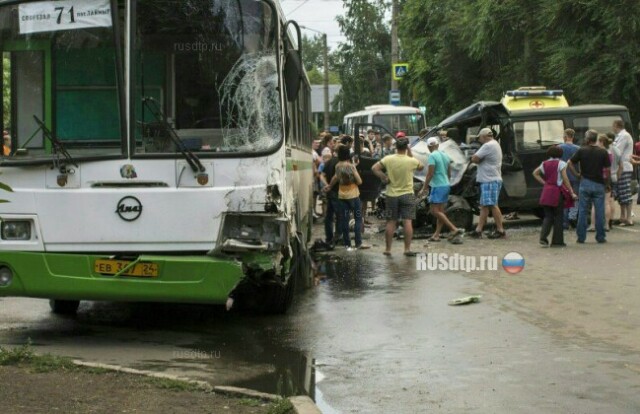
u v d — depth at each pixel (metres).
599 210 17.19
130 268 9.07
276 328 10.12
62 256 9.12
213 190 9.19
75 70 9.38
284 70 9.61
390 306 11.36
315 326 10.19
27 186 9.23
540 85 37.50
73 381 7.28
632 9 30.17
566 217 19.59
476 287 12.61
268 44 9.48
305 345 9.20
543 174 16.81
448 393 7.32
